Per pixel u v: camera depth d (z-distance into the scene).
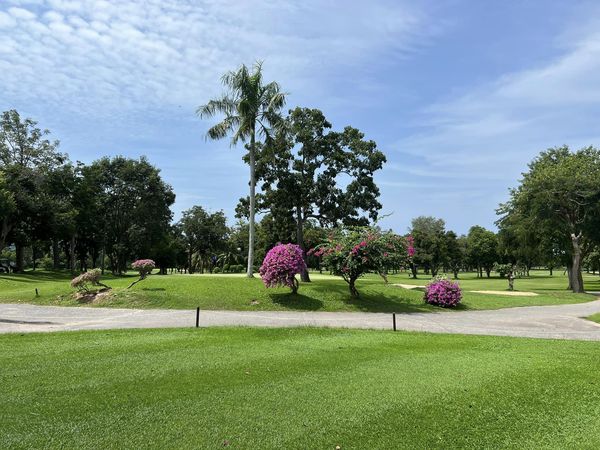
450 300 22.48
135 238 61.34
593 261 58.66
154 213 63.16
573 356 10.09
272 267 21.69
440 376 7.98
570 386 7.58
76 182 54.78
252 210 27.50
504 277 79.25
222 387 7.11
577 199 34.22
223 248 81.44
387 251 21.80
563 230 36.09
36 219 48.47
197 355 9.48
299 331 13.32
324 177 29.75
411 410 6.22
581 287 34.81
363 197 29.88
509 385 7.49
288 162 29.81
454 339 12.50
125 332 12.87
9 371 8.02
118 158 63.69
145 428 5.46
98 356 9.32
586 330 15.87
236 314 18.53
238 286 23.73
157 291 22.23
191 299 21.19
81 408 6.11
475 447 5.23
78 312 18.78
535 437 5.55
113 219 64.38
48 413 5.91
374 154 29.67
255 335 12.48
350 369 8.43
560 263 40.34
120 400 6.45
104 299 20.97
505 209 41.97
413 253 23.03
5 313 18.50
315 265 68.06
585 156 38.47
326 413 6.05
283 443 5.13
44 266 81.69
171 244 68.25
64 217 49.34
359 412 6.10
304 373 8.08
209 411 6.05
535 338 13.26
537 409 6.48
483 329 15.68
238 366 8.49
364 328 14.82
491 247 80.06
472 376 7.99
